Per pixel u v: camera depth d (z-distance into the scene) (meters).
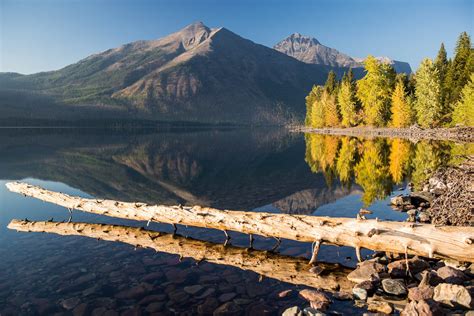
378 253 11.68
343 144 62.91
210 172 37.22
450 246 9.71
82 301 9.01
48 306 8.78
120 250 12.93
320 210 19.83
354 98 98.44
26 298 9.22
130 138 115.12
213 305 8.62
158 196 24.83
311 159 46.28
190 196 24.92
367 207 19.50
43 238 14.52
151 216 15.48
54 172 35.53
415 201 19.28
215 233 15.00
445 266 9.59
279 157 50.94
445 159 34.53
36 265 11.52
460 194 16.70
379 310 8.10
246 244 13.52
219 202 22.88
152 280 10.20
